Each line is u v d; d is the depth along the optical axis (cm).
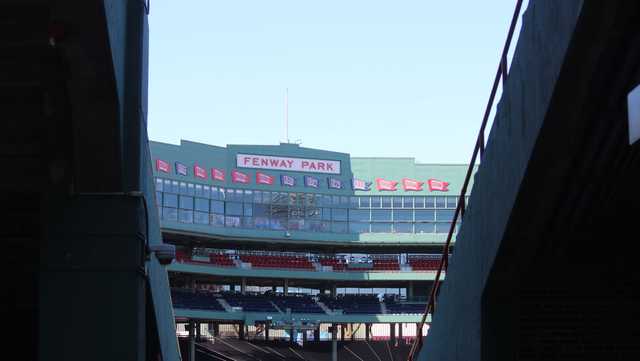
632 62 766
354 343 6738
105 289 996
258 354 6397
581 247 1045
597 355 1087
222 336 6650
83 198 1008
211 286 6931
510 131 964
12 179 999
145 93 1101
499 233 1007
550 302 1083
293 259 6675
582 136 851
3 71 913
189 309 5838
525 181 919
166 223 5991
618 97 806
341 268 6712
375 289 7038
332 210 6600
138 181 1016
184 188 6131
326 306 6594
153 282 1273
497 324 1070
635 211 986
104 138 975
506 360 1063
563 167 895
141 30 1036
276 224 6431
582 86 800
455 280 1215
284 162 6538
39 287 991
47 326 988
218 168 6322
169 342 1605
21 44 882
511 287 1066
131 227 1007
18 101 953
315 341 6669
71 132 971
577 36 755
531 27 882
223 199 6303
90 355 986
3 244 1087
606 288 1078
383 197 6688
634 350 1088
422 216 6675
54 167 990
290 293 6881
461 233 1197
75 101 938
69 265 995
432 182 6725
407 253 6906
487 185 1065
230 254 6494
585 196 952
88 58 896
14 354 1242
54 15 837
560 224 999
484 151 1115
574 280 1073
